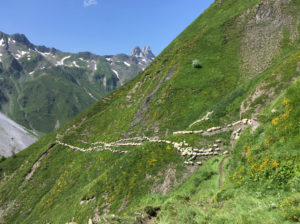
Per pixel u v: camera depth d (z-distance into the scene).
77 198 34.97
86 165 53.25
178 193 21.92
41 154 69.31
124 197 26.64
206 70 60.03
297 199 10.28
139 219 14.46
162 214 14.37
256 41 64.06
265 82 33.34
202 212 13.20
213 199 15.73
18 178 65.00
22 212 53.44
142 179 27.95
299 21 62.22
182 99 54.34
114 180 29.78
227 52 64.88
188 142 31.27
